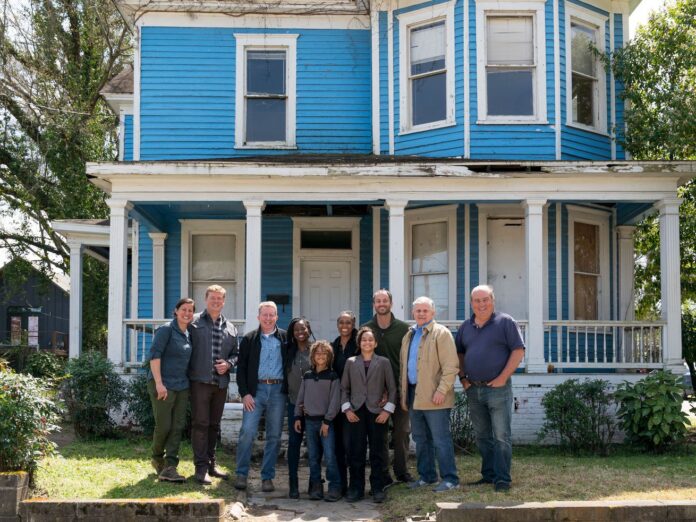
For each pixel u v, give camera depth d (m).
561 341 12.78
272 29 15.68
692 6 14.38
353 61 15.70
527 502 7.26
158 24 15.59
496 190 12.54
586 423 10.95
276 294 15.18
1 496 7.26
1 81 21.81
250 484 9.27
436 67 14.67
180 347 8.48
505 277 14.13
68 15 23.73
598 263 14.66
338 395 8.65
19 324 34.16
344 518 7.73
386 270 14.79
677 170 12.26
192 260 15.46
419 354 8.41
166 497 7.75
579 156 14.37
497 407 8.09
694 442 11.80
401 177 12.43
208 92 15.52
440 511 6.96
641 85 14.48
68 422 12.99
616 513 6.94
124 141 17.30
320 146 15.52
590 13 14.80
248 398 8.68
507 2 14.34
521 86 14.34
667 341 12.38
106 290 26.05
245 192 12.62
